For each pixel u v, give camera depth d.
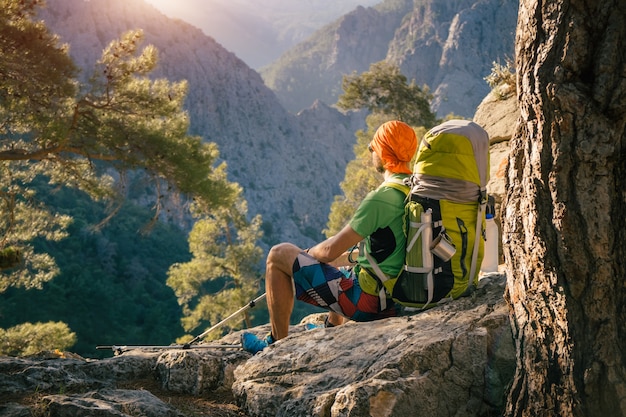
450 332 3.00
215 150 16.19
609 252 2.35
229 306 29.05
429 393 2.81
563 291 2.46
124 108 14.41
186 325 29.09
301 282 3.49
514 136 2.74
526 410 2.62
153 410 2.89
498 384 2.87
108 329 98.00
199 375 3.57
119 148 14.53
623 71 2.23
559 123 2.36
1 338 16.48
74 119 13.73
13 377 3.30
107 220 15.89
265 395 3.09
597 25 2.28
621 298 2.37
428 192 3.15
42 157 14.08
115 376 3.73
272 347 3.40
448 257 3.12
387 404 2.71
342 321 3.88
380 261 3.31
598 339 2.39
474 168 3.13
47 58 11.99
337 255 3.35
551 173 2.42
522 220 2.65
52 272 16.61
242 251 29.28
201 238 29.20
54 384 3.34
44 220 16.52
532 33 2.44
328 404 2.82
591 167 2.32
